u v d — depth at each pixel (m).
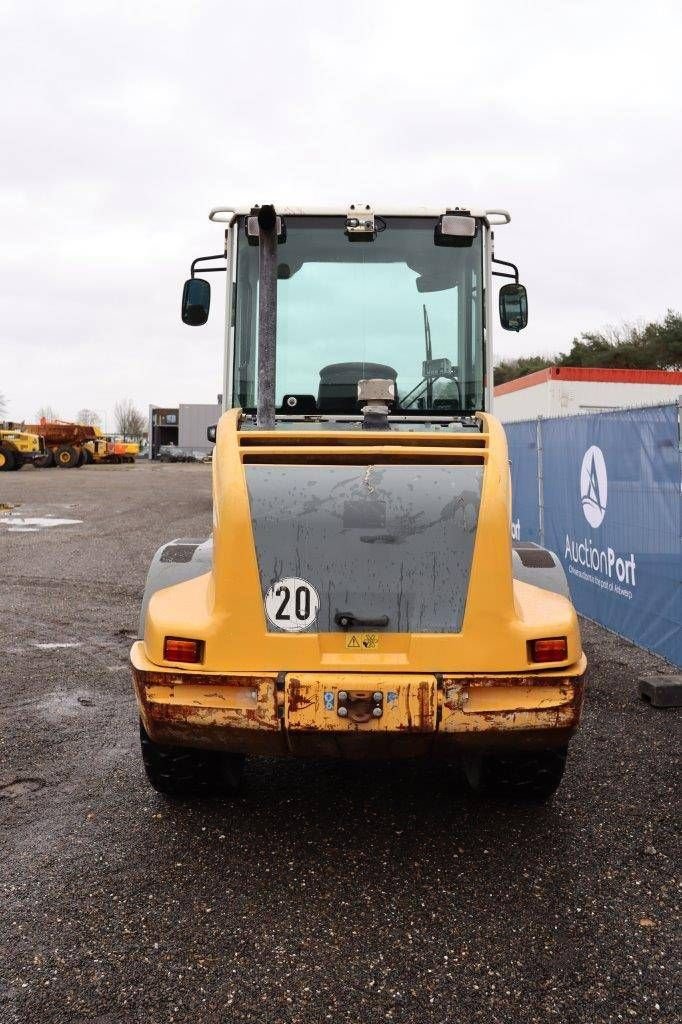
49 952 2.54
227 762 3.58
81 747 4.30
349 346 4.35
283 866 3.09
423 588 2.95
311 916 2.76
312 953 2.55
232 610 2.93
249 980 2.42
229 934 2.65
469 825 3.43
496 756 3.38
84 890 2.90
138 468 42.06
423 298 4.39
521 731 2.90
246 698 2.90
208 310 4.64
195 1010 2.30
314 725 2.83
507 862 3.12
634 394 17.45
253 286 4.41
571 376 17.14
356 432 3.24
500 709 2.87
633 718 4.75
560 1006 2.32
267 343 3.71
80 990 2.37
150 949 2.57
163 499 19.56
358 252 4.39
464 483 3.06
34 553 10.98
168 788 3.57
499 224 4.50
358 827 3.42
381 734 2.85
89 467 42.56
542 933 2.66
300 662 2.91
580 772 3.97
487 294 4.40
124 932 2.65
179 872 3.04
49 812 3.54
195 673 2.91
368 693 2.82
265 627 2.93
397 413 4.34
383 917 2.75
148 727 3.02
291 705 2.84
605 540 7.00
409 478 3.06
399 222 4.41
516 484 9.86
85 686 5.38
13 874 3.01
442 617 2.94
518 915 2.76
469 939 2.63
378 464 3.13
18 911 2.77
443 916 2.76
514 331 4.68
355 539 2.97
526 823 3.44
